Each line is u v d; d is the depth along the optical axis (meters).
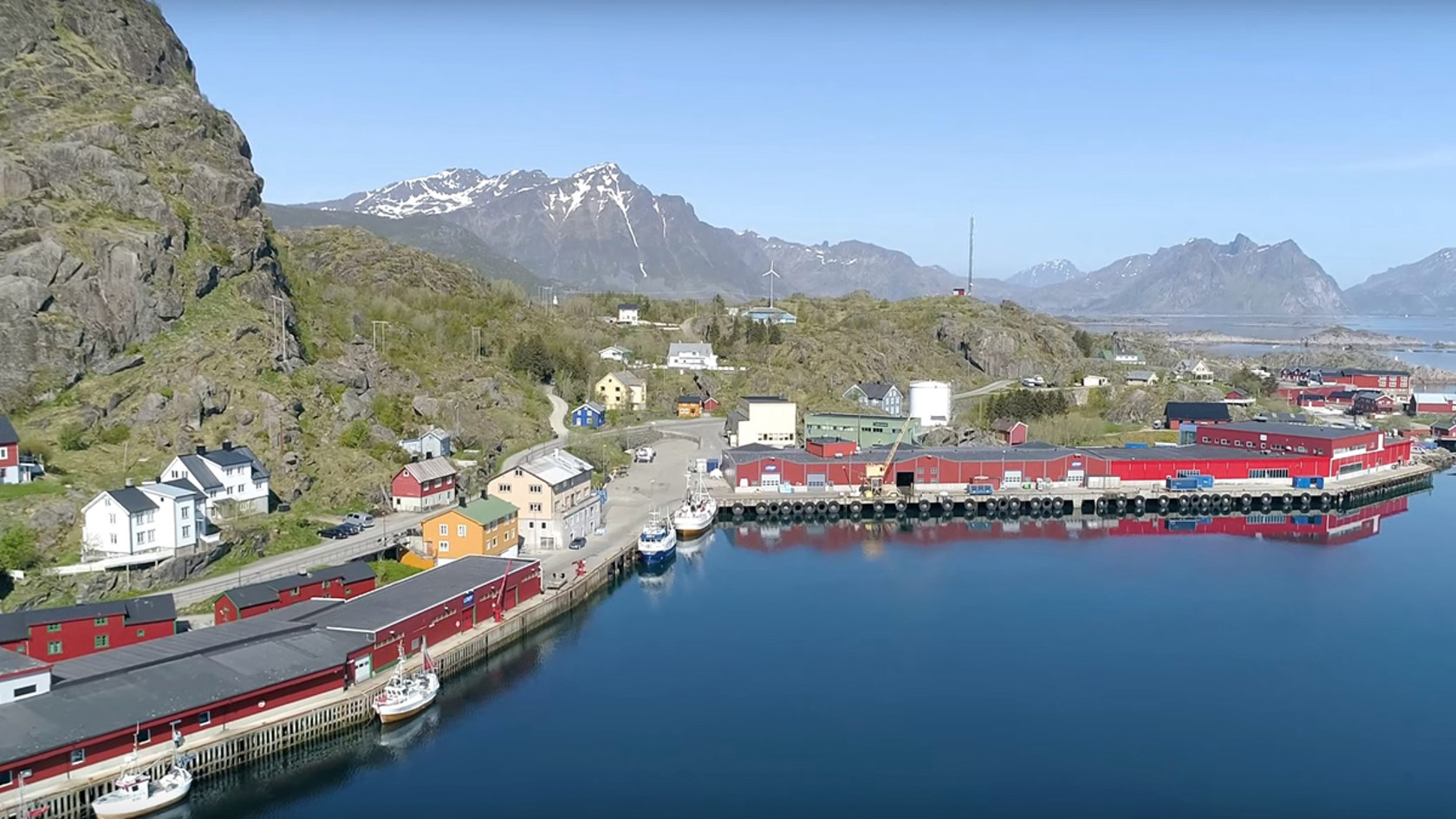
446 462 124.00
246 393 121.06
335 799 62.84
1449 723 75.00
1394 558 122.50
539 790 63.97
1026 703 78.00
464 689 79.31
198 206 145.25
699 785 64.69
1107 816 61.69
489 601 88.62
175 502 91.12
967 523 141.25
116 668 65.56
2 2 147.88
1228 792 64.81
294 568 93.25
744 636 92.25
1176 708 77.38
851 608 101.06
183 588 87.31
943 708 76.94
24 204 124.19
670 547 119.00
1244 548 128.00
